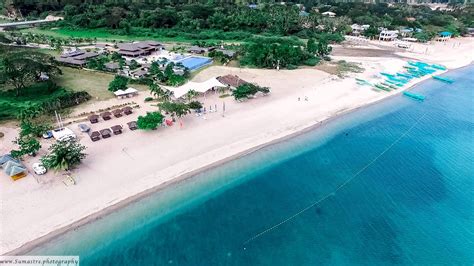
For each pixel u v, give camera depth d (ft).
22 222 129.39
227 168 172.76
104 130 194.08
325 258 125.59
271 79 312.09
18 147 178.19
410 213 150.41
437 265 123.95
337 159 189.88
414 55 435.94
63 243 124.26
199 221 139.74
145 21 550.77
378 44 499.92
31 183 150.82
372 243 133.08
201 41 475.31
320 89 289.74
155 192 151.94
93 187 150.71
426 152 202.59
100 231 130.62
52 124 205.46
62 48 404.77
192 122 216.33
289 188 163.32
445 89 313.53
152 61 344.28
